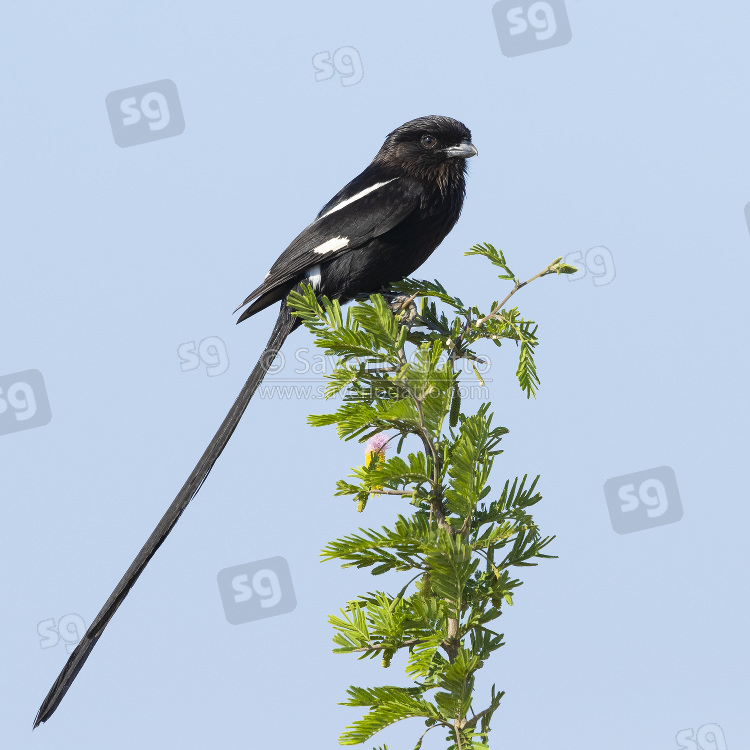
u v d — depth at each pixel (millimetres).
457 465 5832
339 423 6070
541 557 6090
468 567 5648
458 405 6598
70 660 6691
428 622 5824
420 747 5660
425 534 5750
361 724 5621
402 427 6203
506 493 6129
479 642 5953
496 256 6629
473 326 6809
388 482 6070
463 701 5570
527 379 6594
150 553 7246
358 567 5914
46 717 6590
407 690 5828
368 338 6191
